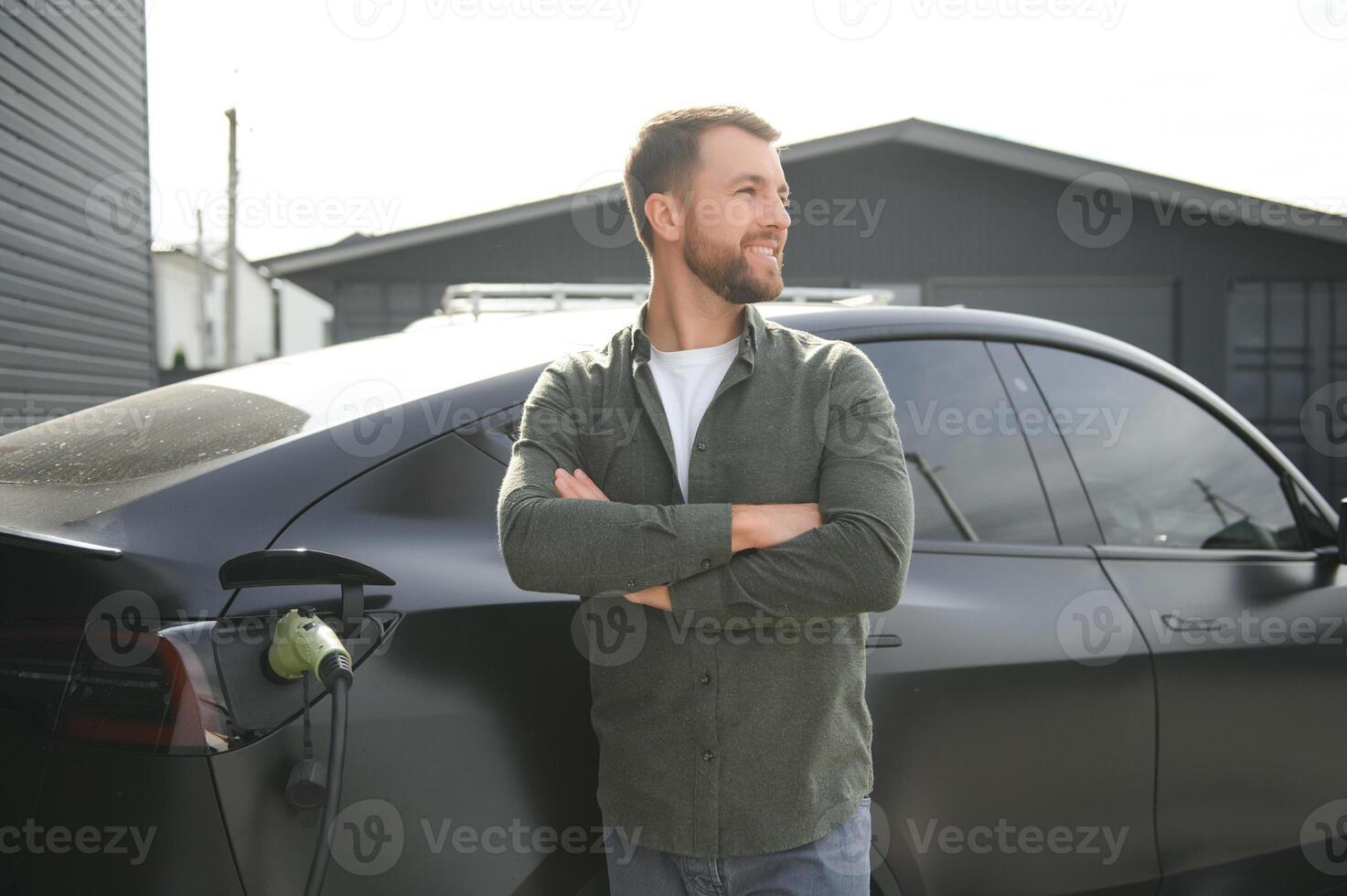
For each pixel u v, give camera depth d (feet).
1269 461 8.52
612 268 42.80
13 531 4.27
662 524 4.20
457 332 7.32
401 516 5.24
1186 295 42.91
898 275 42.75
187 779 4.28
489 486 5.52
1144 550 7.49
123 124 24.91
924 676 6.24
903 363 6.98
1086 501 7.45
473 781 4.96
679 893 4.47
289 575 4.65
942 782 6.29
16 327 19.98
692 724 4.31
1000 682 6.51
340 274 43.09
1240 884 7.52
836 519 4.24
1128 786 7.02
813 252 42.57
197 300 103.09
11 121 19.58
